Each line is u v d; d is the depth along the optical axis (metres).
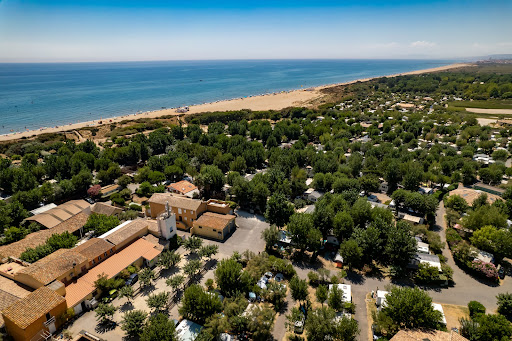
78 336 55.97
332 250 85.81
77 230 89.81
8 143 192.25
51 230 86.69
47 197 109.06
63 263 66.38
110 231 84.38
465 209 102.88
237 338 57.12
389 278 75.19
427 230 90.81
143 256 77.50
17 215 93.38
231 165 141.12
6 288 63.00
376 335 57.62
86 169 129.88
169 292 68.31
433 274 71.69
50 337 54.97
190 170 135.00
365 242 77.94
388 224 83.94
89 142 167.62
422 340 51.47
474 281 74.12
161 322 52.94
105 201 117.38
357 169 140.75
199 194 116.88
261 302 66.25
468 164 135.75
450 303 66.88
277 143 190.38
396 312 57.31
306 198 116.75
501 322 54.72
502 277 75.44
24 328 51.62
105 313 57.91
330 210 88.88
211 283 69.19
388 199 119.81
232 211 105.00
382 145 170.12
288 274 74.25
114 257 75.25
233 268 65.56
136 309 63.69
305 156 150.50
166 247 83.62
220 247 86.94
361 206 90.62
